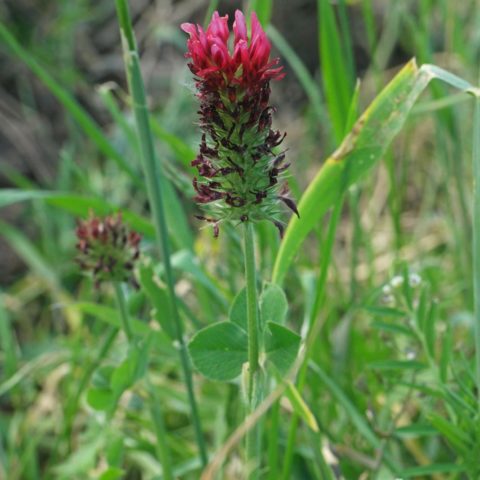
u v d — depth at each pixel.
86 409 0.53
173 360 0.53
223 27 0.38
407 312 0.45
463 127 0.64
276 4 0.98
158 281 0.47
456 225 0.61
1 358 0.61
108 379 0.46
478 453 0.42
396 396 0.47
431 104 0.53
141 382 0.47
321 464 0.44
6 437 0.57
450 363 0.43
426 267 0.57
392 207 0.56
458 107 0.60
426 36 0.58
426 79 0.41
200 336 0.40
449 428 0.42
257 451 0.40
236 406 0.50
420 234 0.64
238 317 0.41
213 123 0.38
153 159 0.45
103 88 0.53
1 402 0.60
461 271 0.58
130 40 0.44
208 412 0.55
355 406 0.49
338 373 0.50
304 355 0.44
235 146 0.38
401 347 0.48
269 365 0.42
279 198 0.39
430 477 0.49
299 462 0.49
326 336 0.53
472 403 0.44
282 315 0.40
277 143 0.38
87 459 0.49
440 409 0.50
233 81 0.37
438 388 0.44
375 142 0.42
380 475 0.46
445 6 0.63
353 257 0.54
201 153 0.38
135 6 0.95
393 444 0.48
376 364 0.44
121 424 0.51
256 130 0.38
